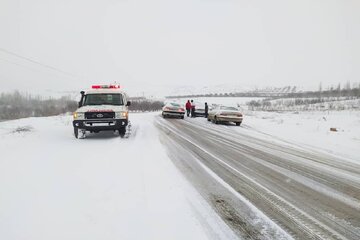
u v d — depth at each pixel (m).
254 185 5.09
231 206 4.08
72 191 4.48
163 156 7.23
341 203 4.35
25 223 3.39
